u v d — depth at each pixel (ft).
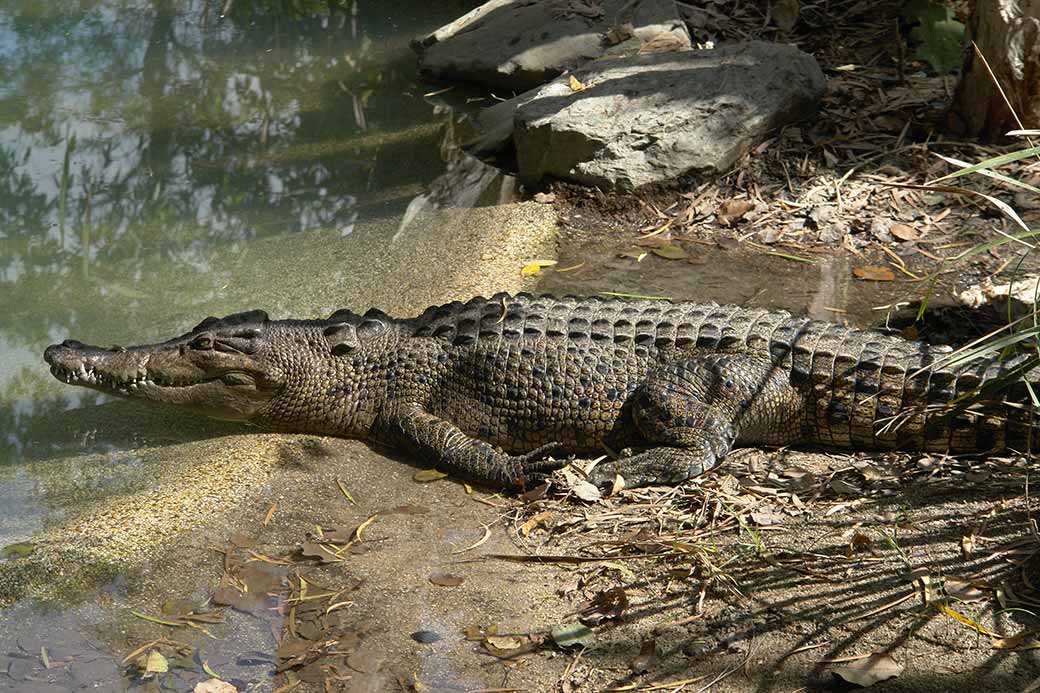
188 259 25.76
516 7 38.34
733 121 29.01
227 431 20.13
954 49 34.94
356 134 33.04
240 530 16.97
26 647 14.39
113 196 28.58
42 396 20.84
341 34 41.55
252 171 30.45
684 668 13.71
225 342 19.49
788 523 16.30
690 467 17.70
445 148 32.17
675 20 35.42
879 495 16.81
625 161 28.58
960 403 16.25
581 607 14.94
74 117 33.06
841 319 22.68
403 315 23.20
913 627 13.94
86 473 18.38
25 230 26.71
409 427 19.17
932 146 28.89
